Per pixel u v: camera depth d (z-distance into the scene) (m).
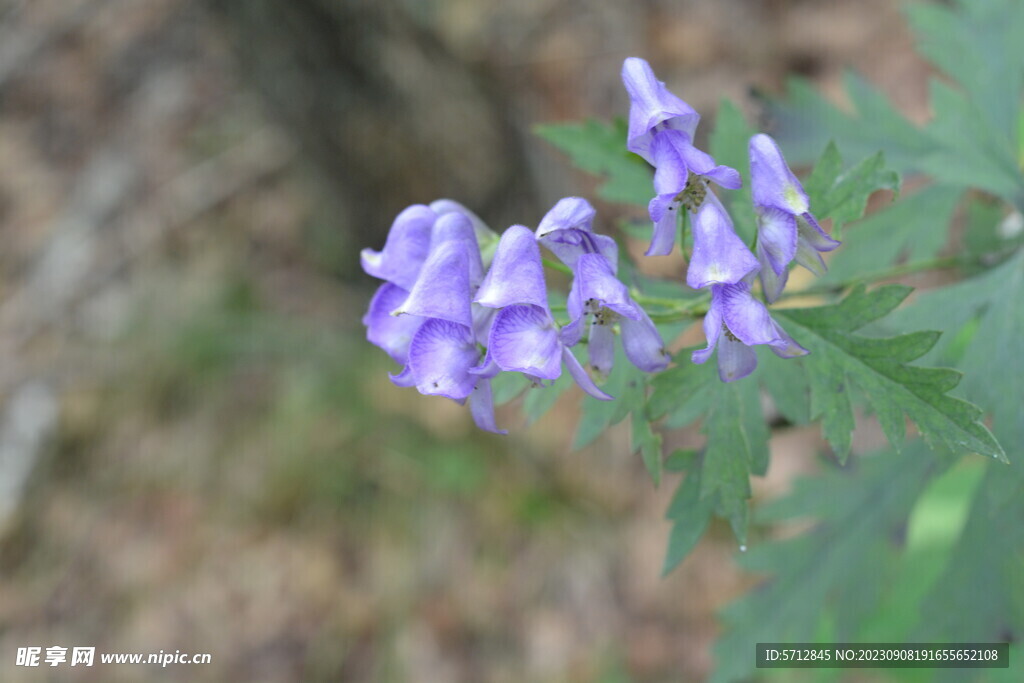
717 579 0.69
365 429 0.77
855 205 0.32
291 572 0.73
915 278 0.49
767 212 0.31
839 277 0.41
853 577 0.40
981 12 0.43
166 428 0.80
